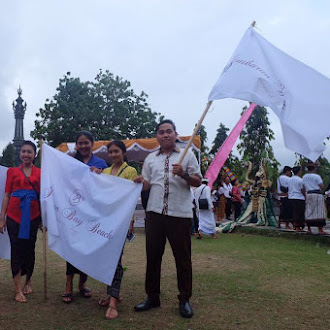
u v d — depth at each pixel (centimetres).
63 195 419
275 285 509
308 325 371
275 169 1736
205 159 1661
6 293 468
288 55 391
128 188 411
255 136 1856
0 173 491
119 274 406
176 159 404
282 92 371
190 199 409
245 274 568
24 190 450
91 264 392
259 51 402
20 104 4625
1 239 486
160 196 400
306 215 968
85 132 465
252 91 382
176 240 397
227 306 423
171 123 413
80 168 427
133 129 3194
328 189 1276
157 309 415
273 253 752
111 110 3177
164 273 573
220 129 2783
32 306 421
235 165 1981
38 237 979
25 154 458
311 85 372
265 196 1183
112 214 405
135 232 1170
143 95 3281
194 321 379
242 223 1204
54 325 367
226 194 1542
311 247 841
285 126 359
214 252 763
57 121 2972
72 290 455
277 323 375
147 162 423
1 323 370
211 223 1012
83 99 3044
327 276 560
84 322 375
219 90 391
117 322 376
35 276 555
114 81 3191
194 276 554
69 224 407
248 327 365
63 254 400
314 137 350
